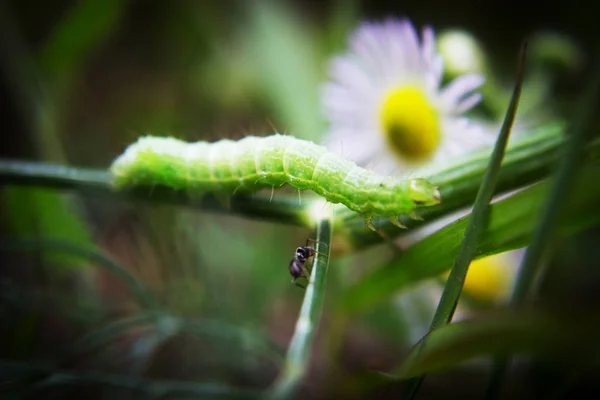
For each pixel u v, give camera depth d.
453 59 0.13
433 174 0.11
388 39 0.13
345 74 0.13
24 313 0.13
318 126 0.15
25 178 0.12
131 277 0.12
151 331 0.13
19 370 0.12
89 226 0.14
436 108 0.13
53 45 0.15
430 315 0.14
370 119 0.13
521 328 0.09
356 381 0.11
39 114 0.15
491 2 0.17
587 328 0.09
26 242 0.12
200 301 0.14
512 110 0.10
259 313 0.14
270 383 0.14
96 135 0.16
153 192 0.12
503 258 0.13
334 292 0.14
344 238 0.11
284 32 0.15
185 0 0.17
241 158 0.11
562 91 0.15
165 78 0.17
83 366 0.13
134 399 0.13
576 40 0.17
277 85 0.15
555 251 0.12
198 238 0.14
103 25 0.15
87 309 0.13
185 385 0.12
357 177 0.11
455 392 0.13
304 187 0.11
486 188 0.10
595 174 0.10
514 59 0.17
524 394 0.12
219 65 0.16
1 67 0.15
